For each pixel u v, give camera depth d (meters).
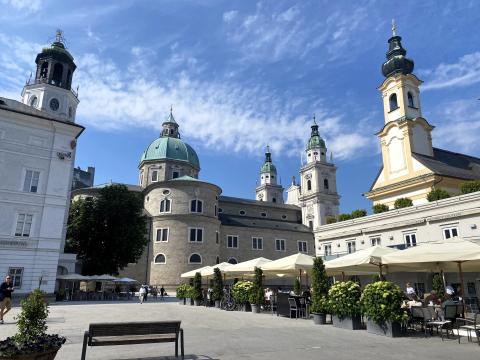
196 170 74.31
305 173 86.00
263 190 102.69
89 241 41.16
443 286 19.91
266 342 11.53
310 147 86.94
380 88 44.88
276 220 80.25
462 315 13.52
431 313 12.88
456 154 45.06
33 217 30.25
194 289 30.19
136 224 43.75
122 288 52.44
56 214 31.11
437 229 24.98
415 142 39.59
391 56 45.09
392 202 38.53
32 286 29.03
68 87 45.78
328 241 34.84
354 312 14.45
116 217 42.56
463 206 23.67
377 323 13.20
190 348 10.53
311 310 16.83
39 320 7.55
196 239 56.44
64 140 32.78
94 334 8.51
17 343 6.94
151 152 71.88
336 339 12.11
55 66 46.00
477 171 40.97
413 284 25.44
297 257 21.27
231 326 15.63
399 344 11.19
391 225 28.30
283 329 14.62
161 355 9.54
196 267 55.19
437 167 36.91
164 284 53.66
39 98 43.53
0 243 28.42
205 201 59.47
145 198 62.00
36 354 6.70
